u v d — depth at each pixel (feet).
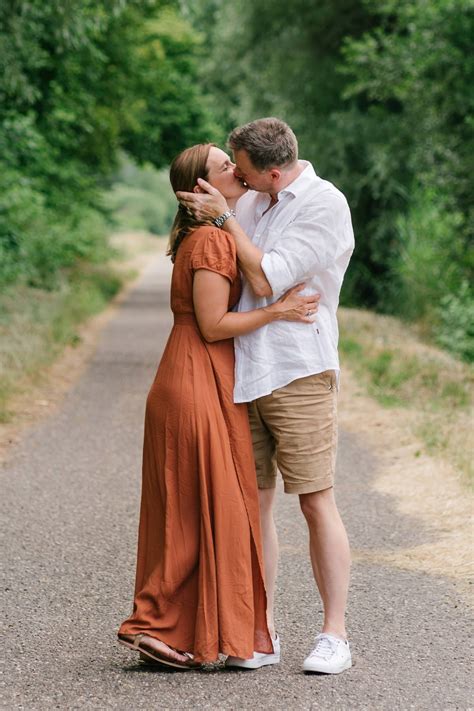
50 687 13.56
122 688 13.55
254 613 14.40
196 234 14.32
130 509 23.16
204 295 14.11
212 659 13.93
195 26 117.70
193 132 122.11
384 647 15.03
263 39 94.53
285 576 18.57
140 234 257.14
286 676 14.03
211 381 14.30
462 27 59.93
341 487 25.13
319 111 91.35
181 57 117.08
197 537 14.21
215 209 14.33
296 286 14.37
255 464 14.88
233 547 14.08
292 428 14.35
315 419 14.38
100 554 19.83
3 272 61.67
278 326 14.33
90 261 119.65
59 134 78.33
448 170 60.90
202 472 14.10
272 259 14.08
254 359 14.28
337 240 14.30
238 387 14.32
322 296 14.61
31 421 33.47
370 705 12.94
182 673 14.15
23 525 21.75
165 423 14.33
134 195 309.63
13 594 17.47
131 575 18.57
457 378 41.04
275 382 14.25
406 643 15.17
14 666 14.32
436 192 64.59
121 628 14.16
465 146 61.16
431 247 68.08
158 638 14.03
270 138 14.07
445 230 66.33
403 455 27.94
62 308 65.16
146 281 126.31
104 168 104.32
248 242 14.24
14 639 15.39
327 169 86.99
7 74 47.65
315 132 87.45
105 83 86.02
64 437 31.07
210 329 14.17
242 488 14.24
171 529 14.20
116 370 45.88
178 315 14.62
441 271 66.49
